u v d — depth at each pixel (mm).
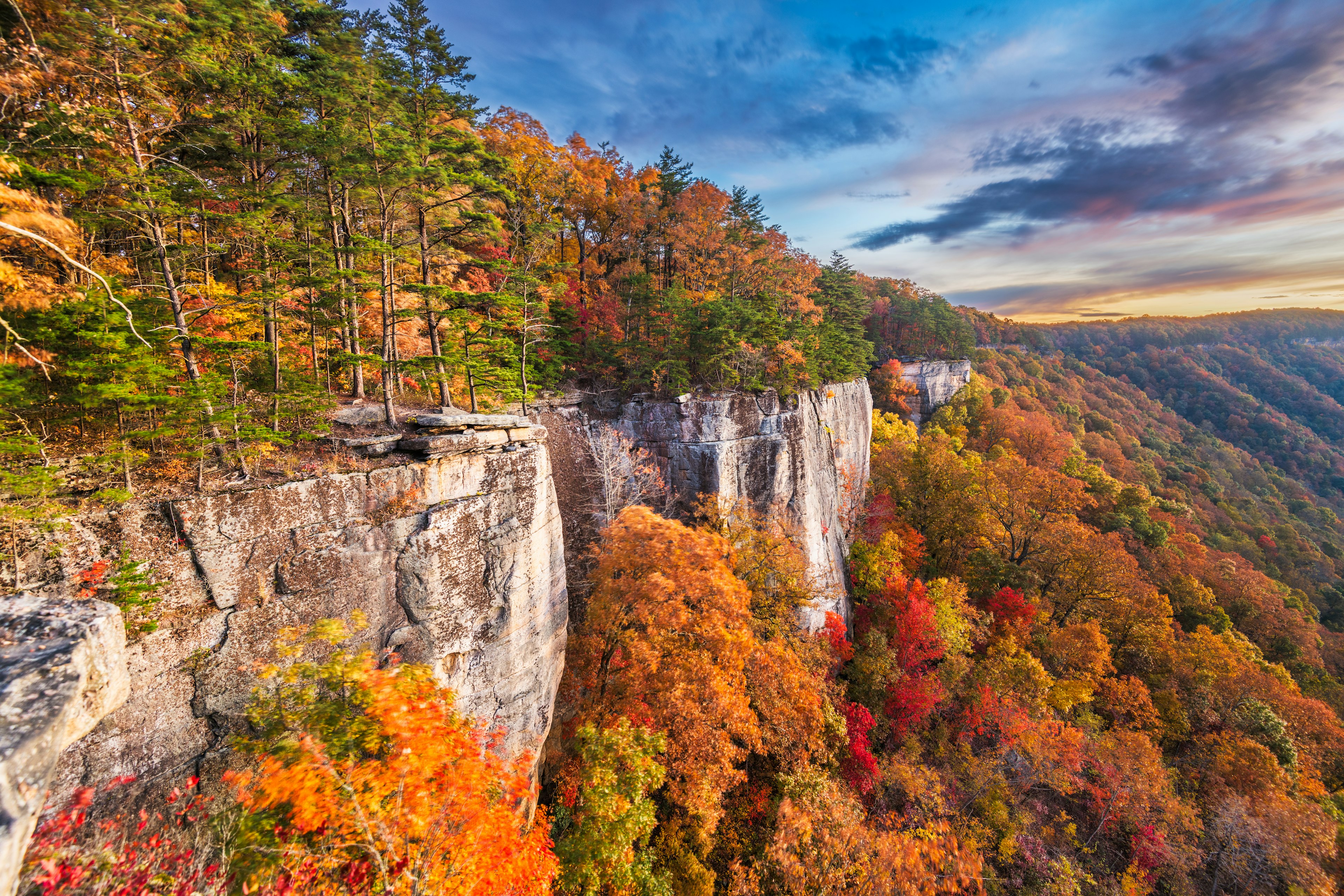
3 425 9945
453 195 19922
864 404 52125
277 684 11656
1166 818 23156
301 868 7695
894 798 23688
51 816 8672
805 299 42156
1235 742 27828
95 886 7086
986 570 41156
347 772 8172
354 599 13258
